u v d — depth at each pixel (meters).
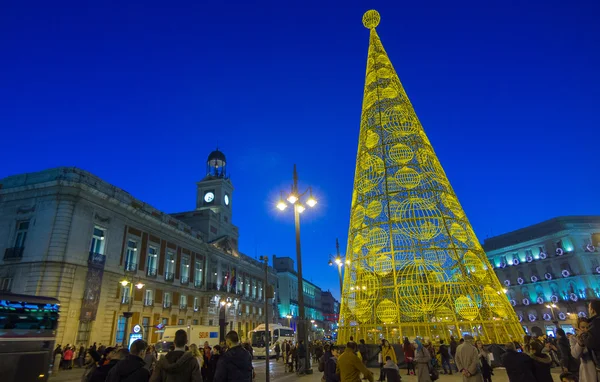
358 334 16.61
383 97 19.77
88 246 29.62
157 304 37.53
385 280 16.86
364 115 20.23
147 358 10.35
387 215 17.12
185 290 42.94
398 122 18.89
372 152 18.75
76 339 27.34
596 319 4.60
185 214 53.06
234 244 59.75
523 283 59.31
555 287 55.69
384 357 11.07
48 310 11.98
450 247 15.94
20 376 10.74
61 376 20.25
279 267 88.00
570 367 8.38
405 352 14.64
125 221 34.31
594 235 54.75
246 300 58.47
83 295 28.39
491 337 15.23
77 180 29.67
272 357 34.88
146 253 36.88
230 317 52.19
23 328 11.11
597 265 53.03
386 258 16.36
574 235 55.03
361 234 17.69
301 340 16.81
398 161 17.62
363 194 18.52
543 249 58.41
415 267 16.16
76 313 27.55
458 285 15.38
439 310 15.20
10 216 29.33
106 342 30.06
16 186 29.91
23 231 28.84
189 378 4.69
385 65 21.02
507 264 62.22
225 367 5.35
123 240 33.75
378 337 16.53
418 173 17.27
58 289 26.64
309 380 14.80
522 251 61.09
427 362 10.67
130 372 4.63
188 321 42.75
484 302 15.48
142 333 32.38
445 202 16.94
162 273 39.03
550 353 15.30
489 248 66.38
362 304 16.25
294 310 82.88
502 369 14.45
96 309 29.38
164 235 40.19
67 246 27.77
